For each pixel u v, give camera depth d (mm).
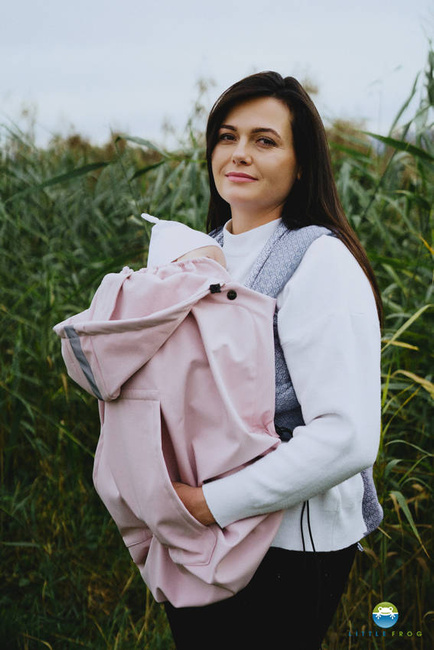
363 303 1379
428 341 2811
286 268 1439
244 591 1433
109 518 3045
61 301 3588
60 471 3139
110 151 4539
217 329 1375
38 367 3391
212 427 1380
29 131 4523
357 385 1330
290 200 1590
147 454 1378
